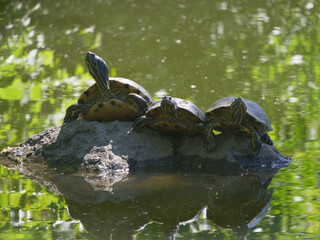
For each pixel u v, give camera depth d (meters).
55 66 36.38
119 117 19.33
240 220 11.87
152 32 44.50
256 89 29.56
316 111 24.91
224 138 18.16
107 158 17.03
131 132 18.17
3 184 15.24
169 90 29.67
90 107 19.08
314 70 33.78
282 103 26.62
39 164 17.91
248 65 35.41
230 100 17.62
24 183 15.36
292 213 12.22
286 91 29.05
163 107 16.92
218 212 12.51
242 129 17.39
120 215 12.36
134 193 14.23
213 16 49.25
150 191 14.41
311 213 12.15
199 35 43.41
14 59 38.22
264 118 17.86
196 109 18.08
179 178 16.02
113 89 19.12
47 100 28.22
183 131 18.20
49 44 42.03
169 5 53.41
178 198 13.77
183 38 42.53
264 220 11.79
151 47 40.28
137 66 35.41
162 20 48.22
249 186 14.87
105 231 11.19
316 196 13.59
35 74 34.66
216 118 17.62
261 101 27.11
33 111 25.88
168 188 14.77
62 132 18.75
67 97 28.91
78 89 30.89
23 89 31.02
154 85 30.84
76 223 11.71
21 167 17.50
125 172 16.80
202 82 31.41
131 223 11.77
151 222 11.80
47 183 15.35
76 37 43.75
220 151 17.67
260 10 51.25
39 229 11.31
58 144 18.36
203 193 14.18
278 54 38.25
